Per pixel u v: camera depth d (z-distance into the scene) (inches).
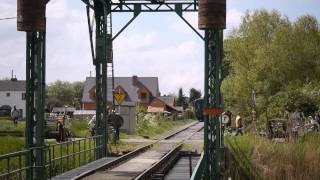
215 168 651.5
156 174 870.4
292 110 1850.4
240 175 912.9
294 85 2378.2
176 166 1052.5
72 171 825.5
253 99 2137.1
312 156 948.6
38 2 689.0
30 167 666.2
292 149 984.9
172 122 3526.1
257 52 2443.4
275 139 1156.5
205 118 645.3
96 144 1047.0
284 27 2578.7
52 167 776.3
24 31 690.8
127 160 1058.7
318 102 1886.1
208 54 642.8
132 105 1925.4
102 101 1088.2
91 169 848.9
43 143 695.7
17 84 4916.3
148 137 1855.3
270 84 2411.4
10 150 876.6
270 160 974.4
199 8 632.4
